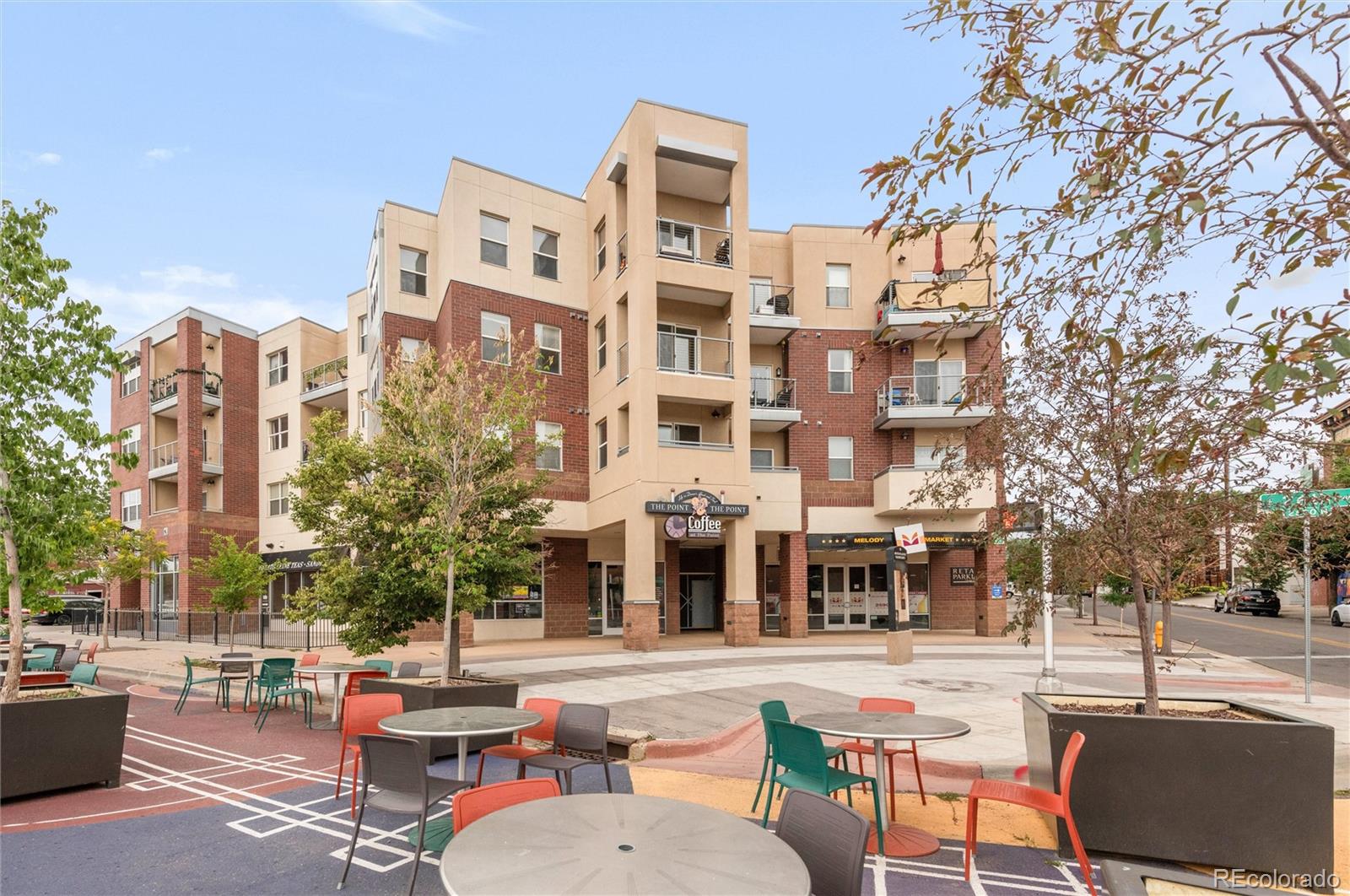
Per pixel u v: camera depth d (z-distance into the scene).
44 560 8.08
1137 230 3.66
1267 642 24.77
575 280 24.98
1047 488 6.38
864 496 27.12
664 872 2.86
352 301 28.62
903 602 17.69
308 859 5.43
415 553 10.91
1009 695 12.57
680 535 20.58
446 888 2.69
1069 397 6.14
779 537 26.44
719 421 24.08
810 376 27.39
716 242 24.81
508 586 12.80
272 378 32.47
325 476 12.07
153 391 33.75
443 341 22.94
